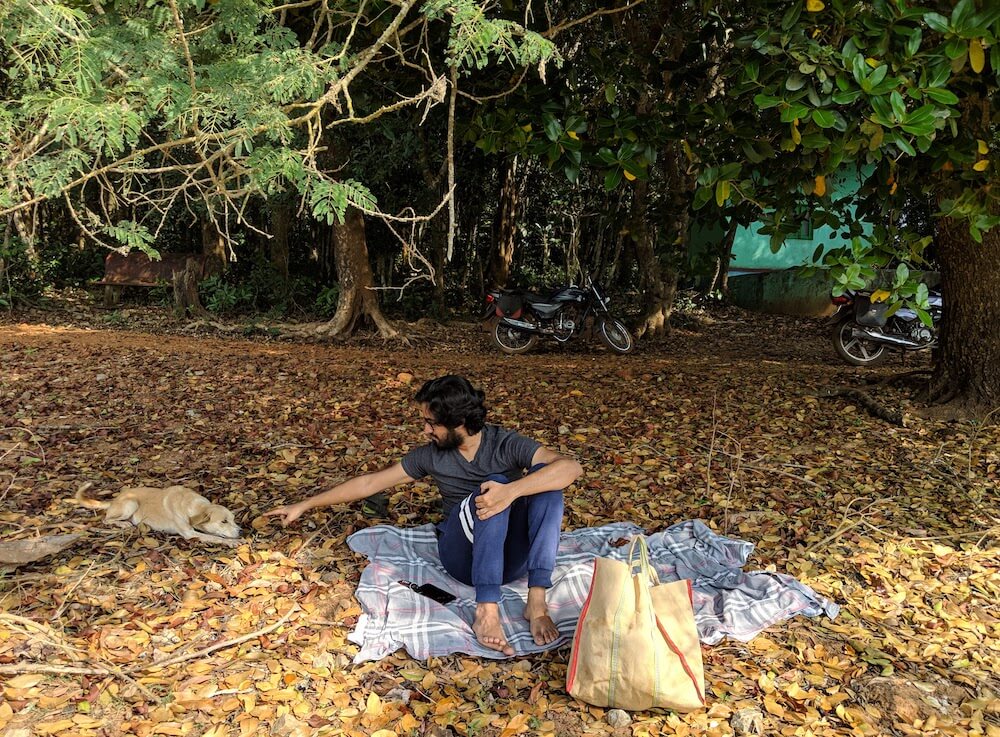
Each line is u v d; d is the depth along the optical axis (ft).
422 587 12.85
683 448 20.97
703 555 14.42
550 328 40.01
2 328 39.70
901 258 15.92
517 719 9.95
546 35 17.94
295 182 10.59
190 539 14.20
